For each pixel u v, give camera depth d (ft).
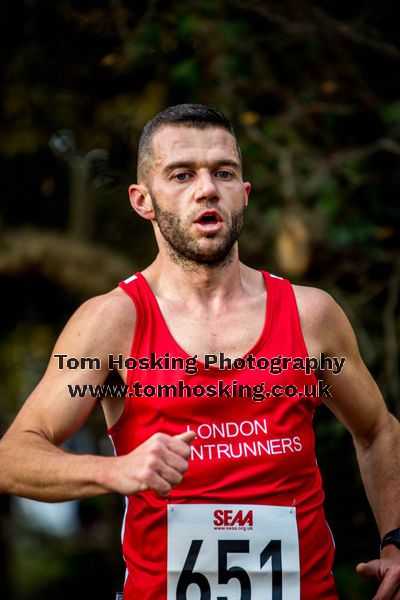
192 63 49.49
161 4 49.98
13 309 66.64
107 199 62.39
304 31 48.73
